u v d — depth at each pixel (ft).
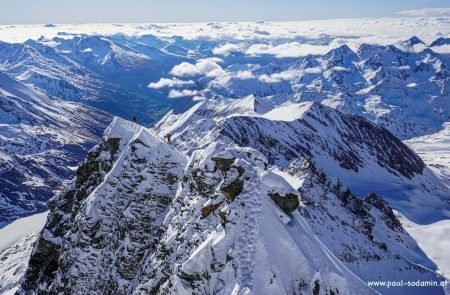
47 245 267.18
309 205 303.48
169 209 196.44
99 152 280.10
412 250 411.75
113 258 200.75
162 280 153.69
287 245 131.75
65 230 267.80
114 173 228.22
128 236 196.44
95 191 227.81
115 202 216.13
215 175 162.91
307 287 126.11
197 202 160.97
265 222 134.72
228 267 128.47
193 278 132.36
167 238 164.55
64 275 216.95
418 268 321.93
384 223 425.69
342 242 285.43
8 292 331.98
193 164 181.98
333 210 338.34
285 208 143.33
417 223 618.03
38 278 265.95
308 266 129.18
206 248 135.33
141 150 217.36
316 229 270.05
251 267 125.90
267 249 129.18
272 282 123.44
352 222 346.74
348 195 409.69
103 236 212.64
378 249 322.55
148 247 192.24
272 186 143.95
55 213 280.72
